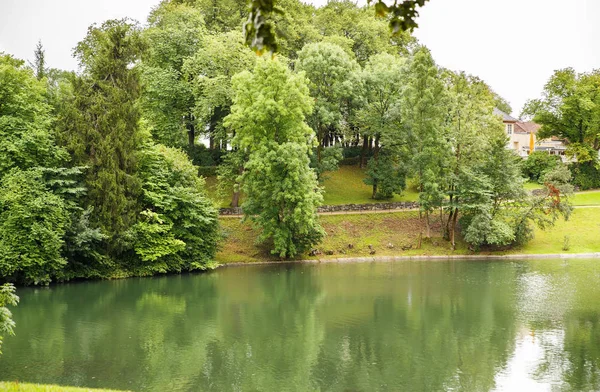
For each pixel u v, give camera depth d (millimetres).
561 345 24984
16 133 37812
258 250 53312
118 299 34875
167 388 19609
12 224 35844
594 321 29188
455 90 60094
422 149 55531
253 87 49812
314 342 25781
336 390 19734
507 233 54188
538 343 25344
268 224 50031
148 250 42531
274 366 22344
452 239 56875
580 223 62375
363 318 30328
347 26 74250
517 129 111312
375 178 62656
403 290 38031
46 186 38688
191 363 22516
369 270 47031
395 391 19641
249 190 50375
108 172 40531
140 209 42969
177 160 46906
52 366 21734
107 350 24109
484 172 57125
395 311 31938
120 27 43406
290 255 52094
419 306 33094
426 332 27422
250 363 22688
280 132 50500
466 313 31234
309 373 21531
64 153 39344
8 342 25094
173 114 59031
